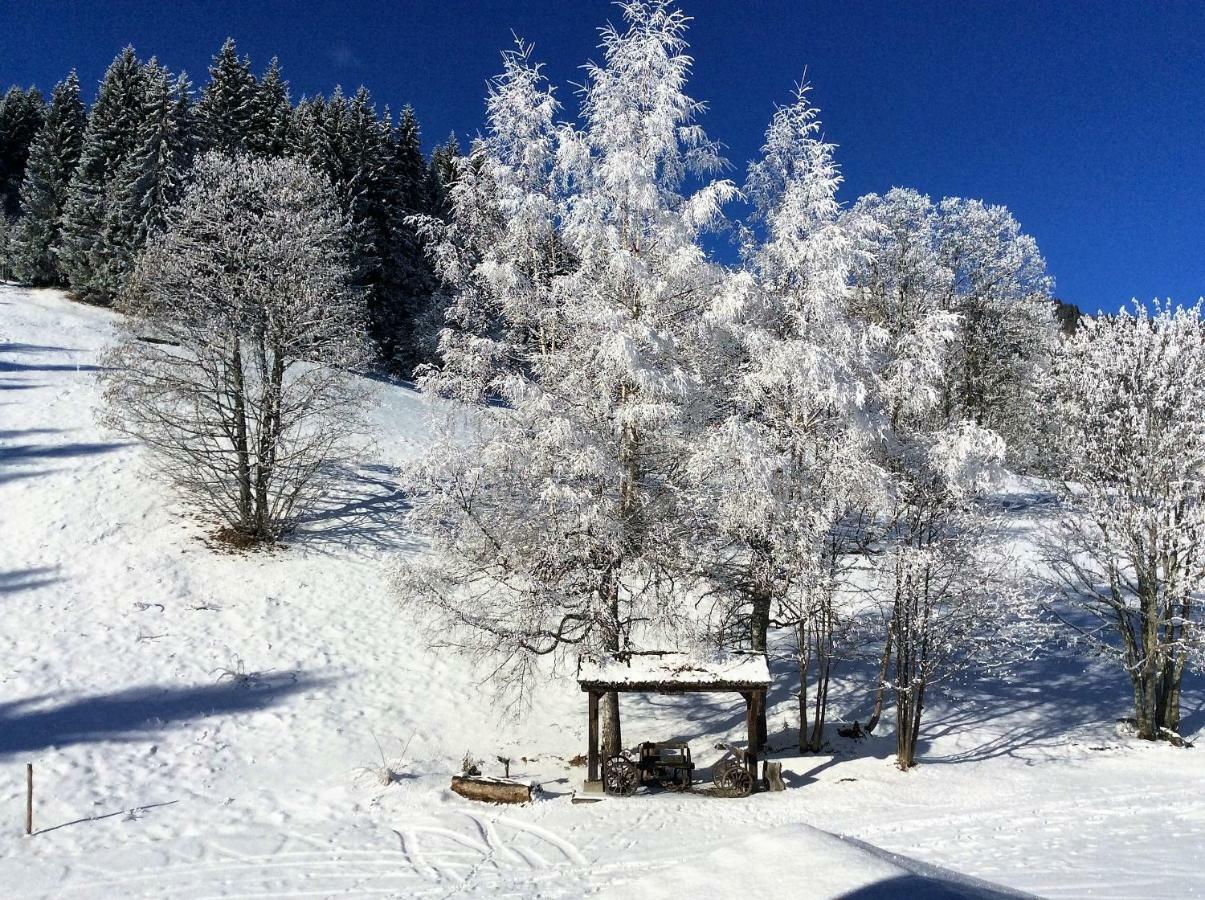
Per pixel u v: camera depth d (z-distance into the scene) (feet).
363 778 55.88
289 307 90.17
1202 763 58.49
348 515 97.81
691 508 56.49
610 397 54.95
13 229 198.49
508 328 60.75
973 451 54.95
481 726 67.36
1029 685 77.92
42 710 59.47
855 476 53.93
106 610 73.56
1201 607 73.00
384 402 134.92
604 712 60.13
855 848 27.58
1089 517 69.92
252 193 94.22
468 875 41.34
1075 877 31.04
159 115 158.30
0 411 104.88
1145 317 67.82
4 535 81.05
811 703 73.92
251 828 48.60
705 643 58.29
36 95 245.86
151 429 89.97
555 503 52.65
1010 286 117.70
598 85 55.93
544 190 59.67
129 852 44.96
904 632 59.62
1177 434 65.16
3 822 47.55
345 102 170.81
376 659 73.97
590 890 38.27
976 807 47.96
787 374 55.21
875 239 86.33
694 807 51.75
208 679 66.85
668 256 55.06
